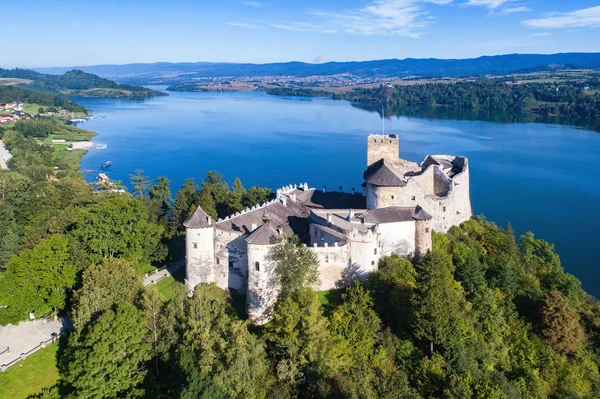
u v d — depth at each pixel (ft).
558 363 292.40
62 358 261.65
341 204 393.09
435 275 289.74
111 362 234.38
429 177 396.78
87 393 226.79
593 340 323.78
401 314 285.23
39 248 304.71
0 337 287.48
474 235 388.57
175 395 223.10
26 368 261.03
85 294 270.67
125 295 280.72
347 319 272.72
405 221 342.44
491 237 387.34
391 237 339.77
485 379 252.62
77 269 320.50
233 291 327.67
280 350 250.37
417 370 258.98
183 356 229.86
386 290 301.84
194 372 218.18
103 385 229.86
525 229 557.33
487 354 276.21
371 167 394.32
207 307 260.62
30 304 298.15
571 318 304.09
